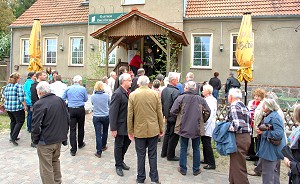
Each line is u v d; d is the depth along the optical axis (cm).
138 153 520
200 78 1505
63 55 1784
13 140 723
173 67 1341
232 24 1455
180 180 542
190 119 548
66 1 1944
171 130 644
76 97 664
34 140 439
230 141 471
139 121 507
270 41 1405
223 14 1467
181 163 570
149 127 504
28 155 647
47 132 444
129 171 575
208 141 611
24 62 1898
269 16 1386
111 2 1608
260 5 1461
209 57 1501
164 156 677
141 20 1220
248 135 479
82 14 1781
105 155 668
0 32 2750
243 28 984
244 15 998
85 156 655
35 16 1889
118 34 1256
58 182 478
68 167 584
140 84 523
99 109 657
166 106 650
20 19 1898
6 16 2728
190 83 571
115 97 546
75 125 664
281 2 1441
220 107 857
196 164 570
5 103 724
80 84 688
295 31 1366
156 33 1201
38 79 776
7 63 1962
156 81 684
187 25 1520
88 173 556
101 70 1443
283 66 1386
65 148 715
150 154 520
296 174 328
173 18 1501
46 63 1833
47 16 1858
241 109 482
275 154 449
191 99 557
